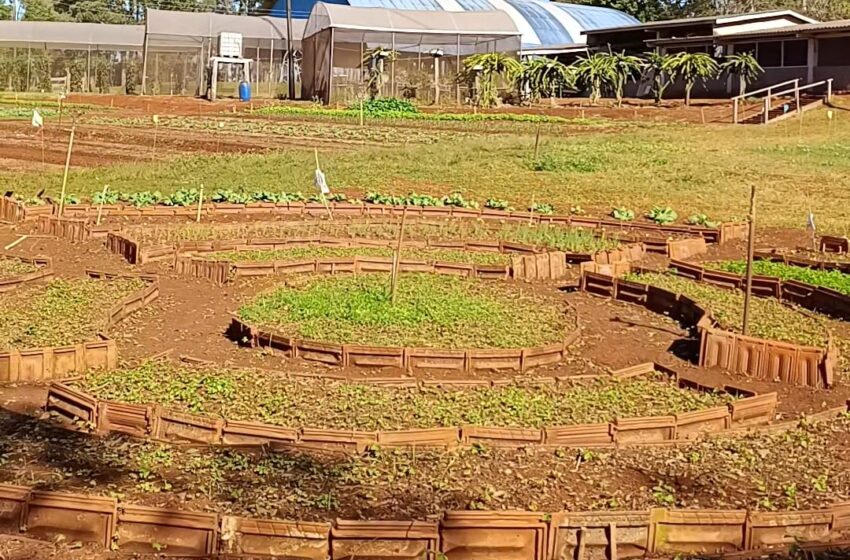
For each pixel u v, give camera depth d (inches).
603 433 282.0
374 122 1364.4
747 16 1733.5
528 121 1387.8
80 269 519.8
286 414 293.9
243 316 403.5
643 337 414.9
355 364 356.5
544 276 532.1
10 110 1395.2
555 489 246.5
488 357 356.8
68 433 280.8
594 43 2026.3
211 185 810.2
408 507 233.5
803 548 214.7
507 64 1672.0
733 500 243.1
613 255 578.2
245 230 642.2
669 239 636.1
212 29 1925.4
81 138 1114.1
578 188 845.8
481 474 254.4
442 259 558.6
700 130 1251.2
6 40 1886.1
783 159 1013.2
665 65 1582.2
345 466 256.2
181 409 295.9
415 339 376.5
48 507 218.7
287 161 952.9
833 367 358.0
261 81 1990.7
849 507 225.6
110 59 1952.5
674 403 316.2
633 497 242.7
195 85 1941.4
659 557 216.8
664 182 878.4
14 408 304.5
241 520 211.9
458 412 299.0
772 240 669.9
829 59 1571.1
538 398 315.9
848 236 666.8
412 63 1766.7
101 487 241.1
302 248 587.8
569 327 407.5
